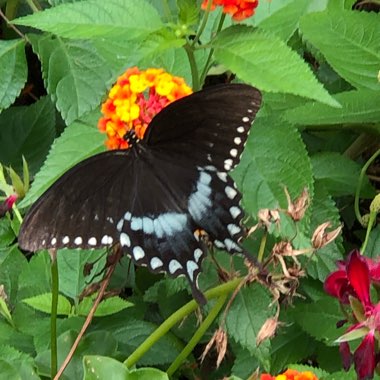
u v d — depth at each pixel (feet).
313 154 2.20
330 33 2.06
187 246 1.67
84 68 2.08
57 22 1.83
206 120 1.68
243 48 1.81
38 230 1.61
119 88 1.76
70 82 2.07
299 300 2.06
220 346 1.83
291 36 2.13
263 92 2.05
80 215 1.64
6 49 2.16
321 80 2.30
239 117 1.67
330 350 2.04
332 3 2.12
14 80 2.15
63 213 1.63
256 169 1.91
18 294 2.02
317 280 2.03
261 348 1.90
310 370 1.89
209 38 2.04
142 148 1.69
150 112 1.76
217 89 1.66
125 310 2.06
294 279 1.79
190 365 2.07
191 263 1.67
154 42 1.83
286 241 1.77
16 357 1.91
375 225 2.22
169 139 1.70
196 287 1.66
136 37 1.83
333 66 2.08
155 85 1.75
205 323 1.86
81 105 2.06
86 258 2.01
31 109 2.31
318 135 2.29
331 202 2.04
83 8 1.83
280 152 1.91
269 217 1.78
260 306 1.91
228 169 1.68
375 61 2.06
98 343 1.92
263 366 1.99
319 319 1.98
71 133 1.91
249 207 1.89
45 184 1.86
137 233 1.66
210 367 2.12
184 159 1.69
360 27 2.05
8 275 2.07
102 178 1.66
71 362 1.90
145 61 1.82
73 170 1.65
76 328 1.97
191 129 1.69
